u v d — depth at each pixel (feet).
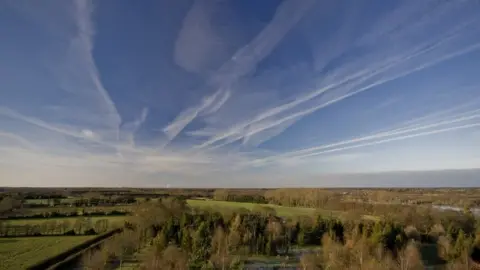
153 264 201.36
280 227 294.05
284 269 222.89
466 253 234.17
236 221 288.51
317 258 238.07
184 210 350.02
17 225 278.87
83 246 243.40
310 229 302.66
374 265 212.23
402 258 225.15
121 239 237.04
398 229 273.33
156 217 302.86
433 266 236.84
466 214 348.79
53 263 204.95
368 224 295.07
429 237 289.94
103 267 204.03
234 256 237.25
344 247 247.70
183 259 208.74
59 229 285.84
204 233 255.09
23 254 215.51
